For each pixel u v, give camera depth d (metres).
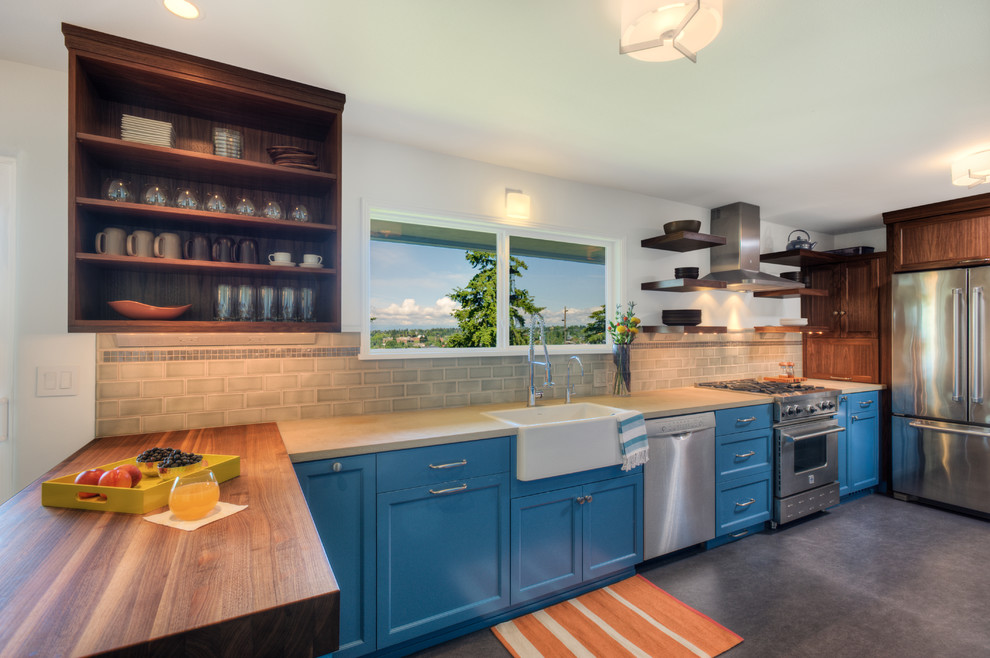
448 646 1.99
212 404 2.13
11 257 1.81
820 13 1.48
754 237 3.75
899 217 3.88
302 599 0.76
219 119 2.06
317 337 2.35
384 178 2.52
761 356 4.34
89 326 1.65
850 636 2.03
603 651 1.93
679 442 2.72
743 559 2.76
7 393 1.80
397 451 1.89
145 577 0.82
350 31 1.60
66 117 1.88
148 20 1.55
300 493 1.26
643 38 1.37
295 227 1.99
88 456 1.61
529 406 2.79
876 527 3.24
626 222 3.43
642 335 3.53
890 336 3.99
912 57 1.73
